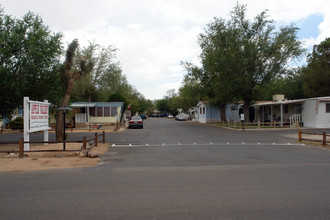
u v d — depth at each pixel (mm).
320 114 26328
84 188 6277
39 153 11617
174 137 19656
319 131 22625
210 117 41969
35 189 6219
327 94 37531
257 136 19859
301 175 7543
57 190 6125
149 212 4676
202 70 36031
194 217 4438
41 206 5027
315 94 38125
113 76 36781
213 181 6887
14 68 13984
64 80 15562
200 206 4969
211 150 12883
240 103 38156
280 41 28125
